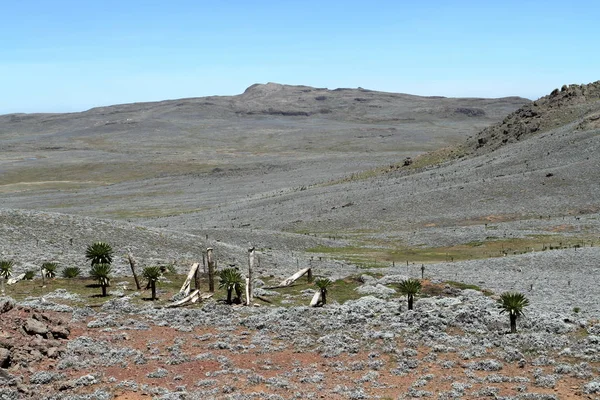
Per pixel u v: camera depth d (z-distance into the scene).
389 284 52.47
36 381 25.11
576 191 119.56
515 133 185.38
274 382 25.70
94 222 82.88
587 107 183.50
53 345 29.47
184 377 26.70
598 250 75.88
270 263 74.44
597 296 50.69
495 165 151.00
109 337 32.16
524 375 26.52
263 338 32.88
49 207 186.62
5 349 26.39
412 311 37.12
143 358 28.77
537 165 142.00
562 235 93.19
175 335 33.53
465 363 28.06
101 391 24.05
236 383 25.88
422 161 198.00
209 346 31.20
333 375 27.12
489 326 34.09
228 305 42.72
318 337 33.47
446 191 132.88
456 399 23.81
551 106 195.50
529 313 36.94
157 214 166.88
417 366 28.05
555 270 67.50
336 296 49.09
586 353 28.38
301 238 102.25
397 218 121.06
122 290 47.44
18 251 63.34
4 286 47.53
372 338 32.28
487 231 99.25
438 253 88.06
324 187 178.12
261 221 134.00
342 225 121.38
